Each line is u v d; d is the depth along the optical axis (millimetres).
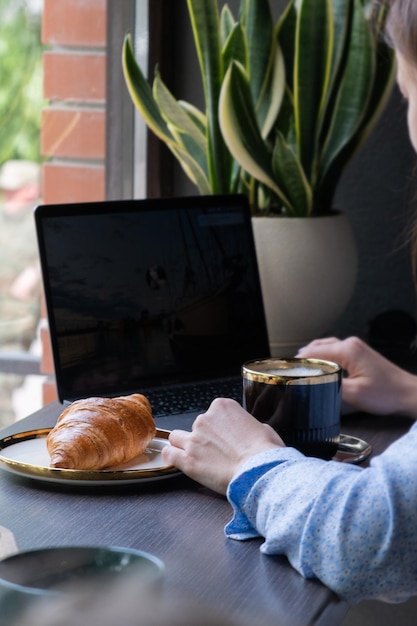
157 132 1471
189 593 665
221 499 859
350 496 716
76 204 1199
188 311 1271
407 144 1646
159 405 1142
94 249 1202
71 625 353
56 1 1686
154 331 1233
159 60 1668
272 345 1464
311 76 1429
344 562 696
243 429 851
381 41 1455
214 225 1329
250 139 1401
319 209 1519
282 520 732
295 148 1499
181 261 1280
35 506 826
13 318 1784
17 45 1716
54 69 1708
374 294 1704
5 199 1764
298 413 917
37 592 483
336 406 945
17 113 1736
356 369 1144
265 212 1499
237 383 1255
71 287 1172
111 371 1187
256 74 1462
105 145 1709
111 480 852
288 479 758
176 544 752
